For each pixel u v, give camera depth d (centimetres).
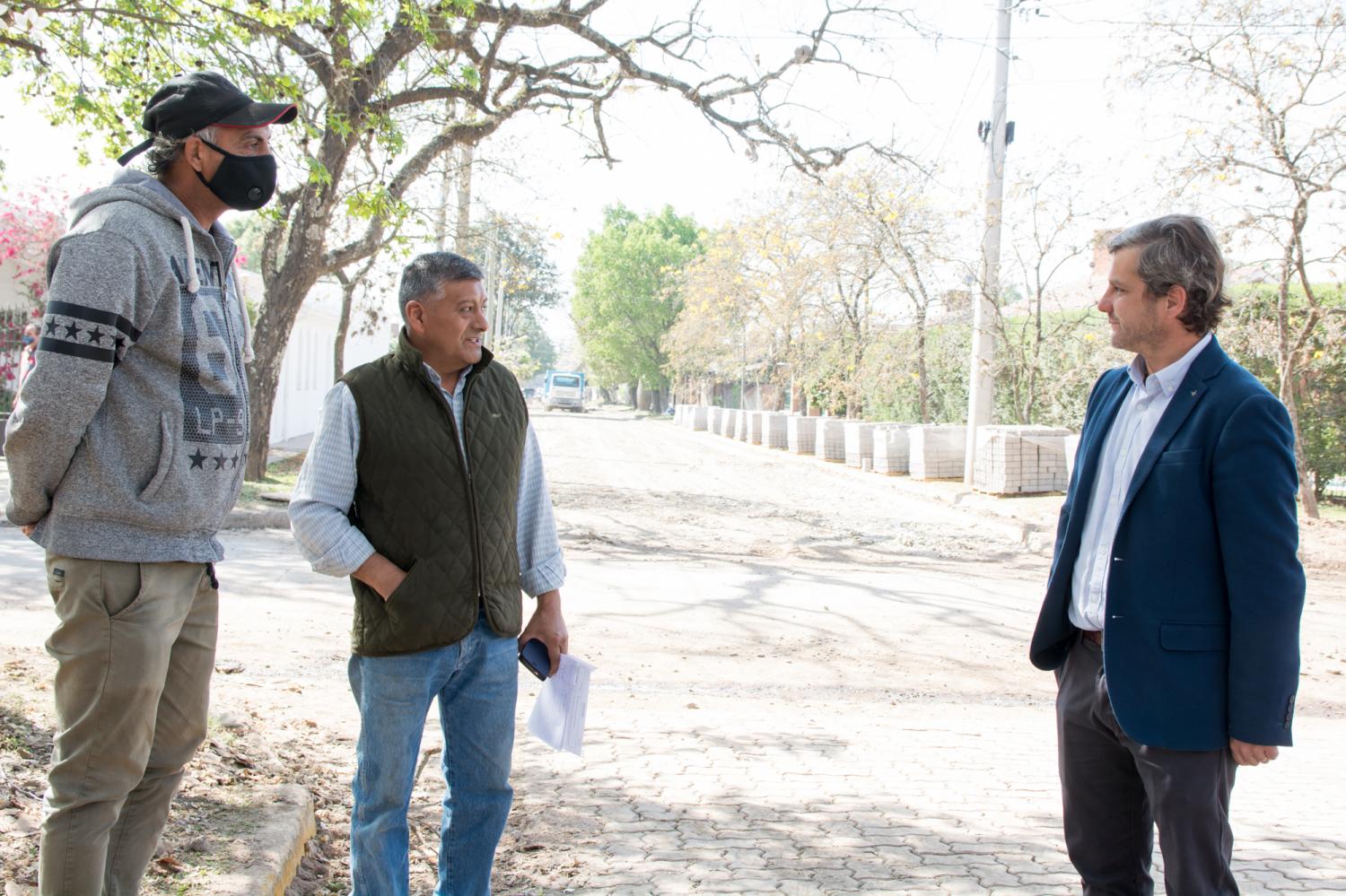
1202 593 266
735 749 553
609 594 996
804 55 1503
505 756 320
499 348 2523
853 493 2111
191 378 260
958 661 807
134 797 283
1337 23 1336
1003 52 1794
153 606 254
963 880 385
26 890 285
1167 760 267
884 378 2638
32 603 781
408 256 1598
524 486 339
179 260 259
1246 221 1463
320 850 391
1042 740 602
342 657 711
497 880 377
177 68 766
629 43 1532
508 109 1573
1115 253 285
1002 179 1855
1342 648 884
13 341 2142
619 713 620
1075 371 2008
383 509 297
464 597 301
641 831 429
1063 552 301
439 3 1231
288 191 1523
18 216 2095
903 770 525
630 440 3794
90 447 246
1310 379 1770
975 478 1989
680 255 6631
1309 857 421
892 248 2373
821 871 390
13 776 369
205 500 262
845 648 830
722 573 1143
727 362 4272
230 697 580
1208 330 281
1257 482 258
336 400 300
